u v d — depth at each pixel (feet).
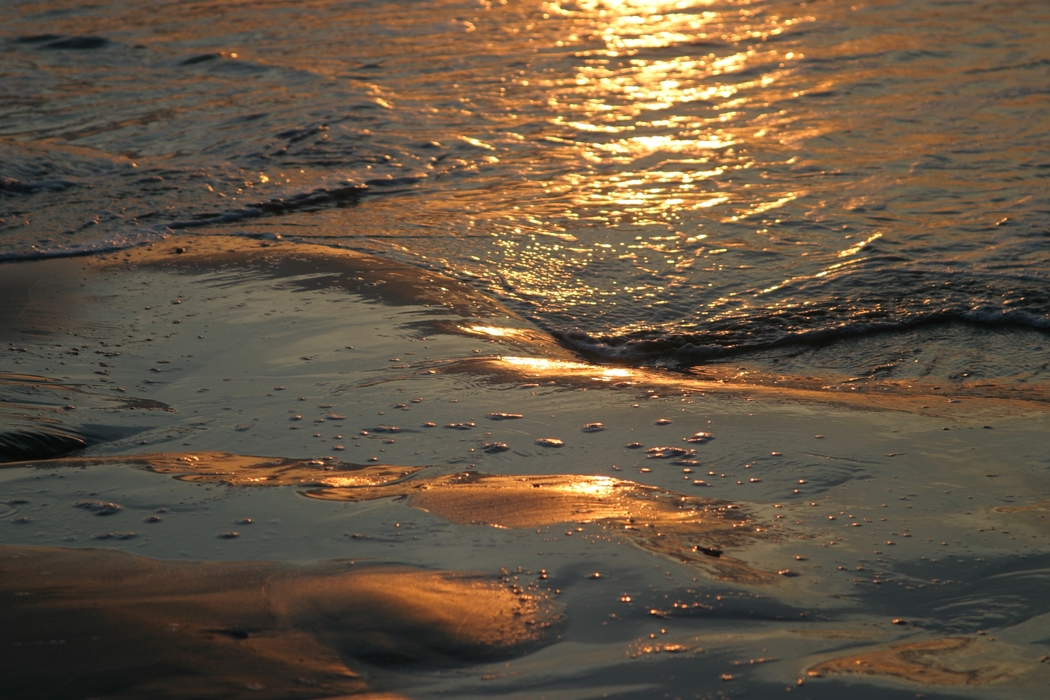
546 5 52.80
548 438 13.65
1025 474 12.30
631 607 8.96
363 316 19.07
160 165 29.55
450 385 15.72
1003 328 18.81
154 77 39.93
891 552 10.26
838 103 34.53
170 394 15.64
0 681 7.66
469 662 8.13
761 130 32.14
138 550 10.25
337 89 37.68
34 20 49.78
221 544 10.35
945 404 15.08
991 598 9.33
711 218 24.73
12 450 13.19
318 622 8.65
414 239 23.67
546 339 18.67
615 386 15.69
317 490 11.86
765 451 13.08
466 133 32.71
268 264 22.02
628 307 20.12
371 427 14.15
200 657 8.02
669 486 12.08
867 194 25.76
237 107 35.58
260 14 51.08
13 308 19.43
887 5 49.60
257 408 14.94
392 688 7.76
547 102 36.17
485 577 9.50
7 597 9.09
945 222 23.61
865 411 14.57
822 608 9.10
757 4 52.03
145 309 19.47
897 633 8.72
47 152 30.14
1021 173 26.58
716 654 8.22
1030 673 8.01
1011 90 34.40
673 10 51.44
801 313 19.67
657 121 33.73
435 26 48.49
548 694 7.68
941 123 31.50
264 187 27.76
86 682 7.65
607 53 43.16
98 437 13.97
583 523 10.76
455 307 19.66
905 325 19.08
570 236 23.80
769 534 10.70
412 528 10.64
